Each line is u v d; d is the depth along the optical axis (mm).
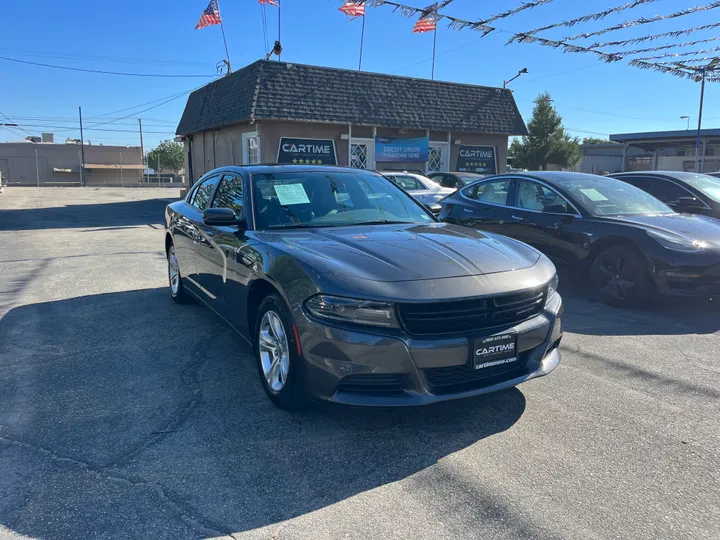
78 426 3334
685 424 3383
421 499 2617
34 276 7660
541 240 6840
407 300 2951
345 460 2965
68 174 73938
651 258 5746
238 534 2363
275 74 15508
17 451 3037
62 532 2363
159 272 8000
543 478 2793
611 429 3312
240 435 3225
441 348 2980
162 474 2818
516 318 3271
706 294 5613
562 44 9242
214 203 5059
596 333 5211
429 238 3793
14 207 21047
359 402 3000
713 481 2773
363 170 5227
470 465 2914
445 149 18844
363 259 3287
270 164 4957
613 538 2338
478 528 2402
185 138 22531
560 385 3971
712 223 6426
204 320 5543
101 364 4355
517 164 50781
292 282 3234
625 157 36969
